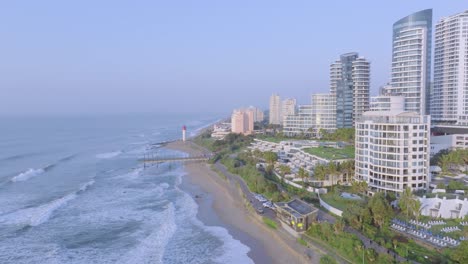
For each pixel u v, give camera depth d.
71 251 92.62
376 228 92.81
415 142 120.00
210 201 136.88
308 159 172.38
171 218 115.69
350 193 124.94
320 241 88.44
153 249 92.75
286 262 83.69
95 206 131.25
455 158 145.38
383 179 124.00
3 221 114.06
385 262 72.69
